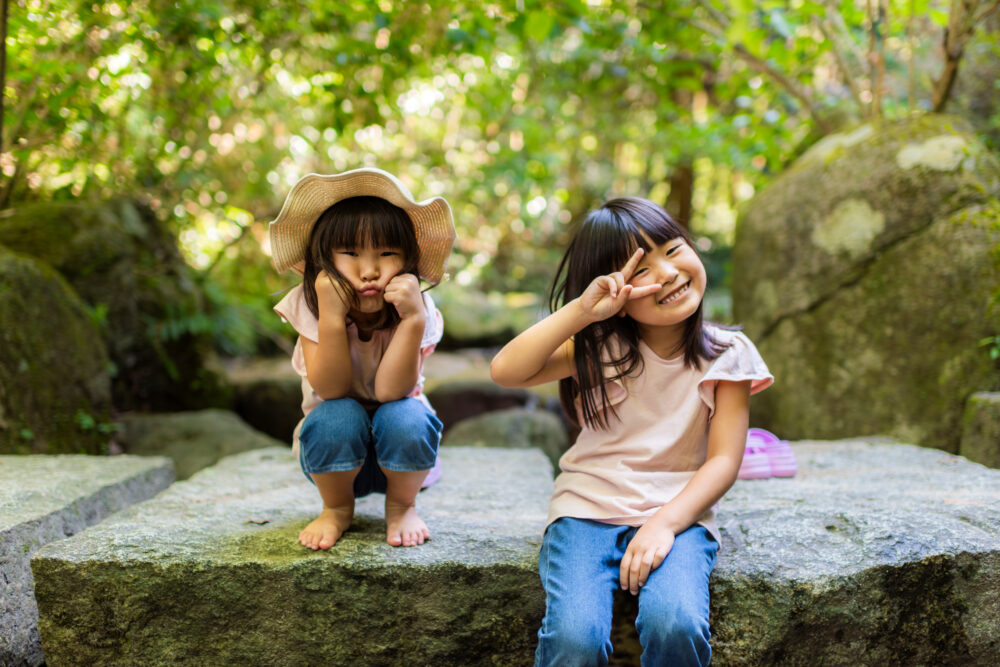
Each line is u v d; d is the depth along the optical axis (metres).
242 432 4.00
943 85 3.38
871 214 3.26
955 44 3.26
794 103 4.75
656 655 1.44
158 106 4.50
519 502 2.20
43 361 3.22
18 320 3.13
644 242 1.64
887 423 3.12
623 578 1.55
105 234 4.14
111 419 3.92
